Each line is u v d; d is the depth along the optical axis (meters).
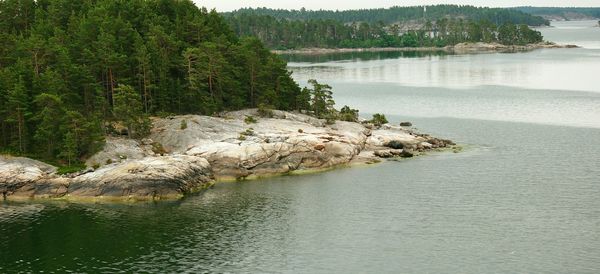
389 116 165.38
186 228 80.31
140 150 105.31
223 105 130.50
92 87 113.81
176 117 119.19
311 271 66.69
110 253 72.25
